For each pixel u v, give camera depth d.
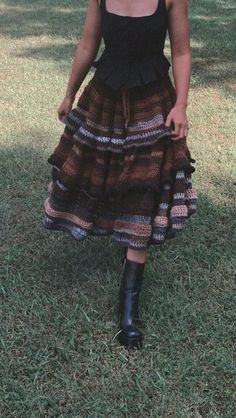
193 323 2.76
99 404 2.32
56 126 4.88
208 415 2.30
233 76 6.14
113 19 2.39
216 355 2.57
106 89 2.48
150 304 2.86
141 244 2.53
